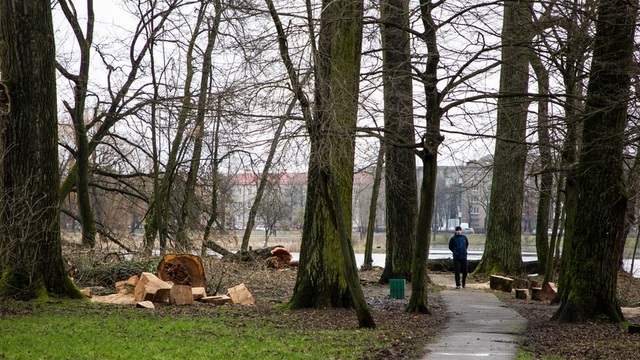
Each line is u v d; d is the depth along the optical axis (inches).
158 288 706.8
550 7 649.6
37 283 679.7
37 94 686.5
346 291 701.9
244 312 666.8
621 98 600.1
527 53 695.1
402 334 561.3
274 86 567.5
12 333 502.0
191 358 429.1
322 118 553.0
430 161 685.9
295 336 530.0
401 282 852.6
